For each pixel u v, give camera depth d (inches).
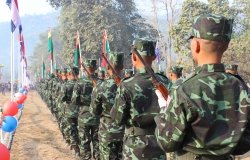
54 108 685.9
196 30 114.5
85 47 1829.5
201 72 114.0
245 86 116.4
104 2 1828.2
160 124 115.3
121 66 257.6
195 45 115.5
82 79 361.4
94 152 357.4
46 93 1004.6
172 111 111.0
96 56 1822.1
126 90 185.0
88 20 1829.5
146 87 185.5
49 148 491.2
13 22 543.5
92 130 358.0
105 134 262.2
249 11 1384.1
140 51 183.9
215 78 112.4
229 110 110.9
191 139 111.7
